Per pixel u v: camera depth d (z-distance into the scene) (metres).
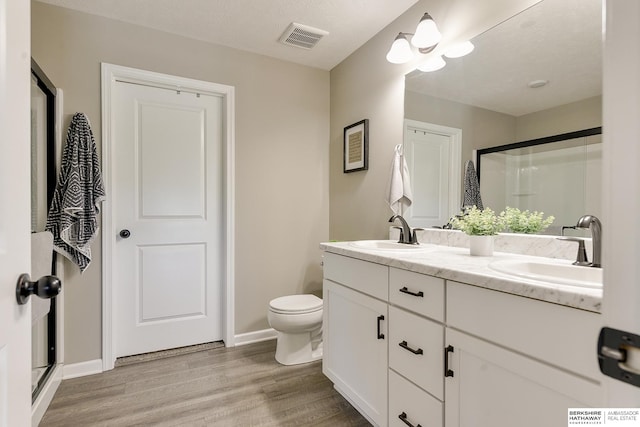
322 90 2.87
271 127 2.65
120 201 2.23
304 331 2.16
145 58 2.21
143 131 2.29
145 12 2.06
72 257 1.87
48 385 1.73
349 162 2.59
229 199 2.48
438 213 1.88
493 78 1.60
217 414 1.65
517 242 1.47
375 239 2.34
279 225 2.69
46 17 1.96
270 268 2.66
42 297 0.64
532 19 1.45
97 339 2.08
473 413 0.99
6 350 0.56
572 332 0.76
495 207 1.59
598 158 1.24
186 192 2.44
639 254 0.36
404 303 1.27
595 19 1.27
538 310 0.82
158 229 2.35
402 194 2.06
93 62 2.07
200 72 2.38
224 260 2.53
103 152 2.09
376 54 2.32
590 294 0.71
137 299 2.29
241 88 2.53
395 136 2.15
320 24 2.20
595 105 1.25
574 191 1.30
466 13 1.71
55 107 1.92
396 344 1.31
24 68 0.64
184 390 1.87
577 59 1.31
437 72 1.87
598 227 1.09
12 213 0.59
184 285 2.44
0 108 0.55
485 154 1.63
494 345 0.93
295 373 2.07
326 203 2.89
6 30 0.57
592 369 0.72
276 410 1.68
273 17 2.12
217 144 2.54
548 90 1.39
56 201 1.84
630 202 0.37
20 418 0.61
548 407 0.80
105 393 1.83
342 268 1.69
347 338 1.64
